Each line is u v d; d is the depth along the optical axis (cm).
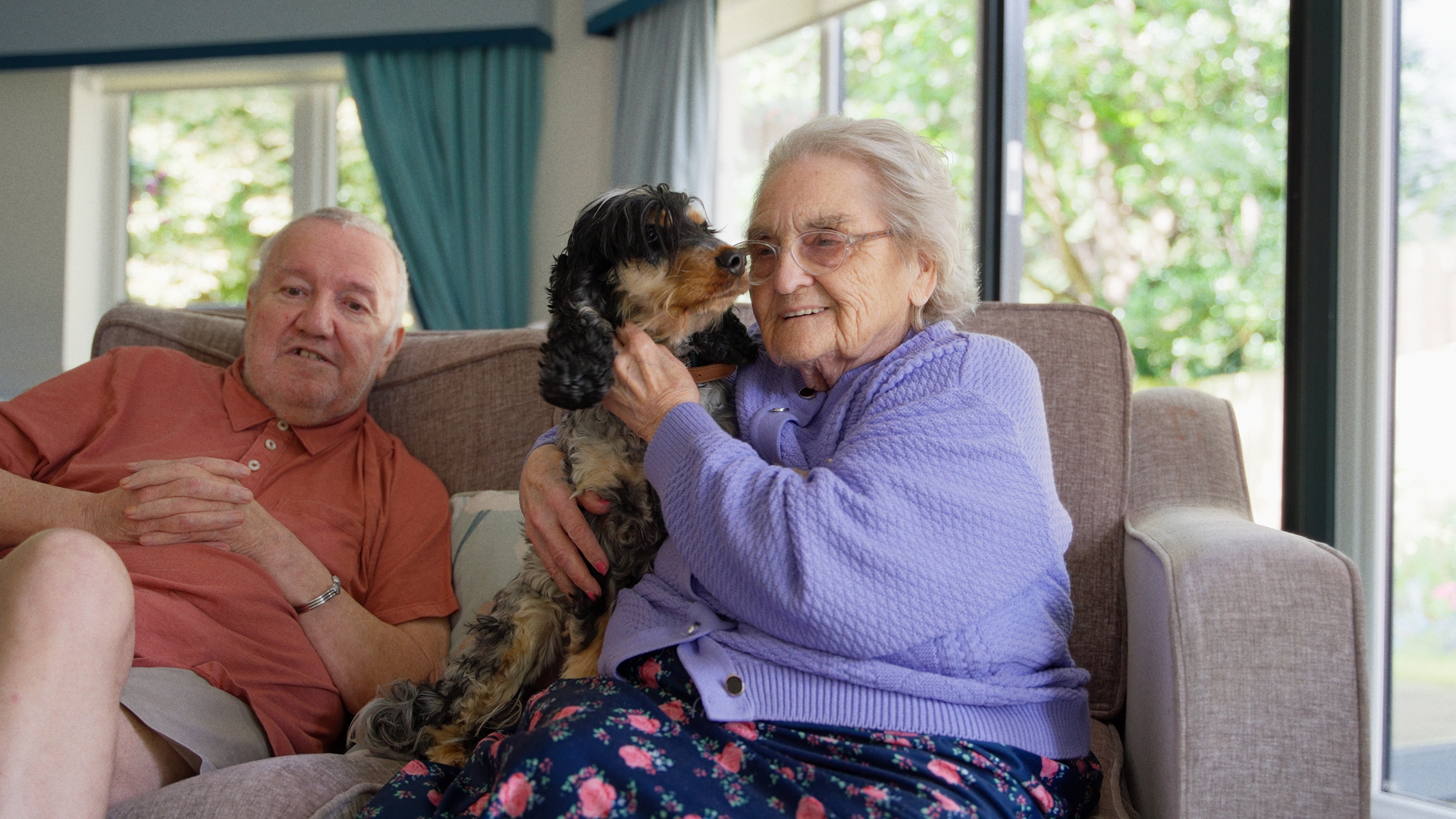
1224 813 127
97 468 194
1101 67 419
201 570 180
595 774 115
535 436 222
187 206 643
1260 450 371
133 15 615
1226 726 129
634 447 165
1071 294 431
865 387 147
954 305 162
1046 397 193
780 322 152
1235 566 135
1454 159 227
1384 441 238
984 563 124
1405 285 236
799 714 125
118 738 149
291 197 634
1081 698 144
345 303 212
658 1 512
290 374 207
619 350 151
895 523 123
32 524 174
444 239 575
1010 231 407
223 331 248
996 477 128
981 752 126
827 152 151
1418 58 234
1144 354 412
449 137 579
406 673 189
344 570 198
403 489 213
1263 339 372
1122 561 183
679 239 162
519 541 203
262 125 635
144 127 643
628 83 534
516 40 572
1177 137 399
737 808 115
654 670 136
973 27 425
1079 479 188
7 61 619
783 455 151
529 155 580
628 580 163
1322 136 248
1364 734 127
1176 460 196
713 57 495
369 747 165
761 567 124
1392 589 238
